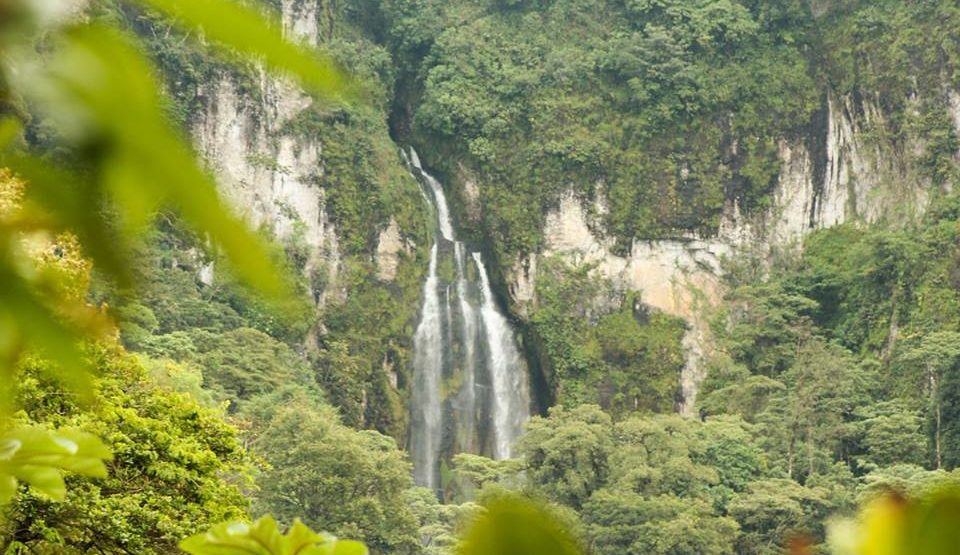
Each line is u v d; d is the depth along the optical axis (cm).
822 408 7550
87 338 127
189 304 6931
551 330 8781
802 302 8700
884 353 8450
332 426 5403
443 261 8988
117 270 122
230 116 8412
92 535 1738
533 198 9094
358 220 8725
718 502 6575
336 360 8200
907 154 9150
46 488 168
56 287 126
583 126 9244
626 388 8719
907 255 8600
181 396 2111
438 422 8494
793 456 7250
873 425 7412
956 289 8450
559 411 6650
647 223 9138
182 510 1888
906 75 9262
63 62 117
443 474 8381
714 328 8925
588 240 9062
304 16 8906
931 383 7956
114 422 1864
